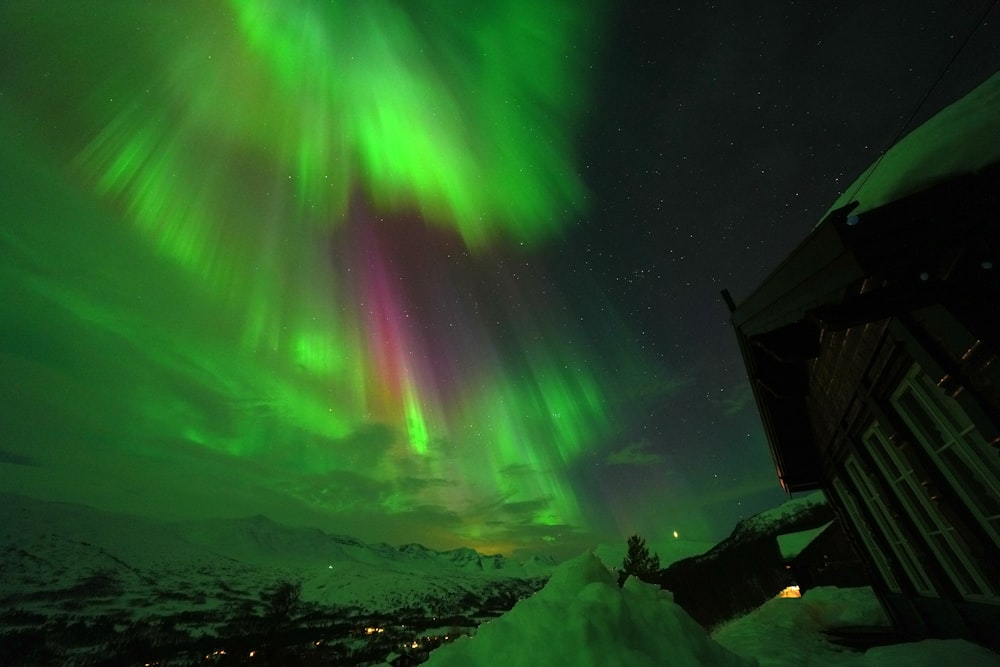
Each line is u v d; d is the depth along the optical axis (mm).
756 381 6840
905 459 4562
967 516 3809
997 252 2514
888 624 6480
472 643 2943
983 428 2908
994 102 2600
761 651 5250
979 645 4004
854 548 6996
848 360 4758
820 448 6980
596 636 2721
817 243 3154
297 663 68812
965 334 2777
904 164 2896
